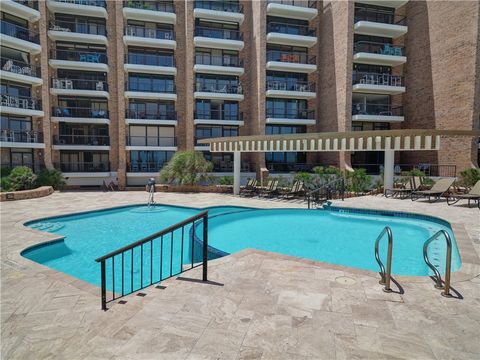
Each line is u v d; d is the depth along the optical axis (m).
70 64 27.94
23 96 25.97
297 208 15.06
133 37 29.41
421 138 13.69
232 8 33.12
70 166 29.39
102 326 4.02
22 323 4.70
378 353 3.33
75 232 11.98
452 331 3.75
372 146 14.67
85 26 29.38
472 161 23.30
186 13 30.77
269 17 31.97
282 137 17.59
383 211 13.17
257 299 4.67
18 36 25.08
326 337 3.64
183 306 4.47
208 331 3.82
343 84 28.44
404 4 29.75
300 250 9.41
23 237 9.96
